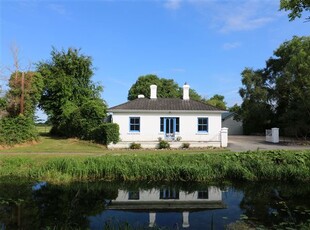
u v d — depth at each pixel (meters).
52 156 19.91
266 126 48.66
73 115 32.03
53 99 36.72
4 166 16.84
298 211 10.46
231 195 13.32
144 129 29.25
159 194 13.62
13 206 11.16
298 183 15.25
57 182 15.13
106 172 16.03
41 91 32.50
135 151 24.36
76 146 27.03
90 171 15.99
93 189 14.21
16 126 26.72
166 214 10.61
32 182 14.91
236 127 52.47
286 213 10.25
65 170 16.06
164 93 68.00
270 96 46.06
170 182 15.55
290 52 43.25
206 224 9.35
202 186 14.87
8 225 9.16
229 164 16.41
